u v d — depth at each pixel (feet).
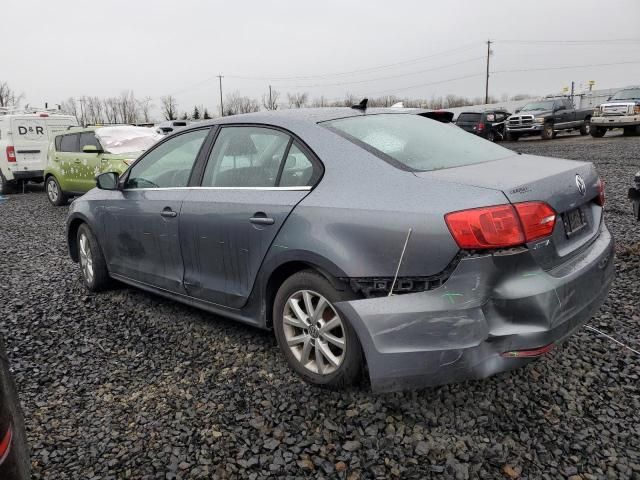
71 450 8.55
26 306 15.44
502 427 8.61
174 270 12.96
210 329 13.00
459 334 7.95
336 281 9.11
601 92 115.24
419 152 9.95
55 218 33.37
